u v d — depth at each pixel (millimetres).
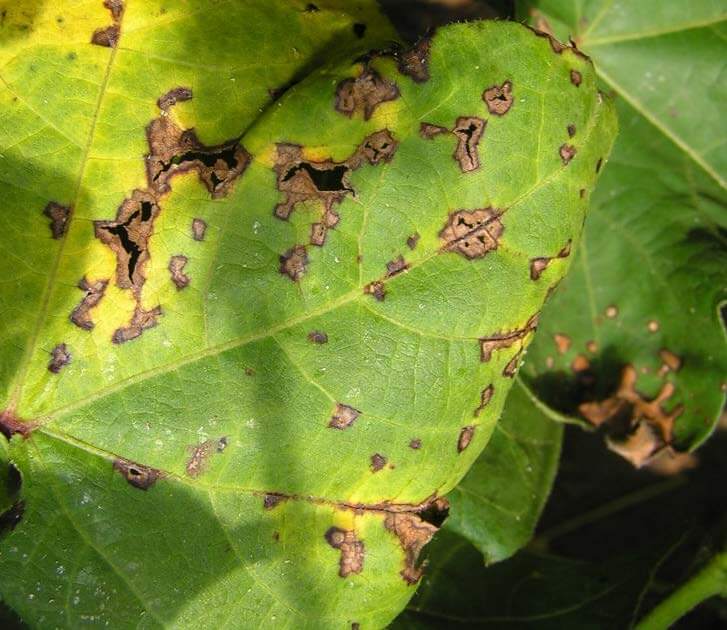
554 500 325
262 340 236
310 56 244
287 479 238
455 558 282
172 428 236
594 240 277
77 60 238
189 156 237
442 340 238
